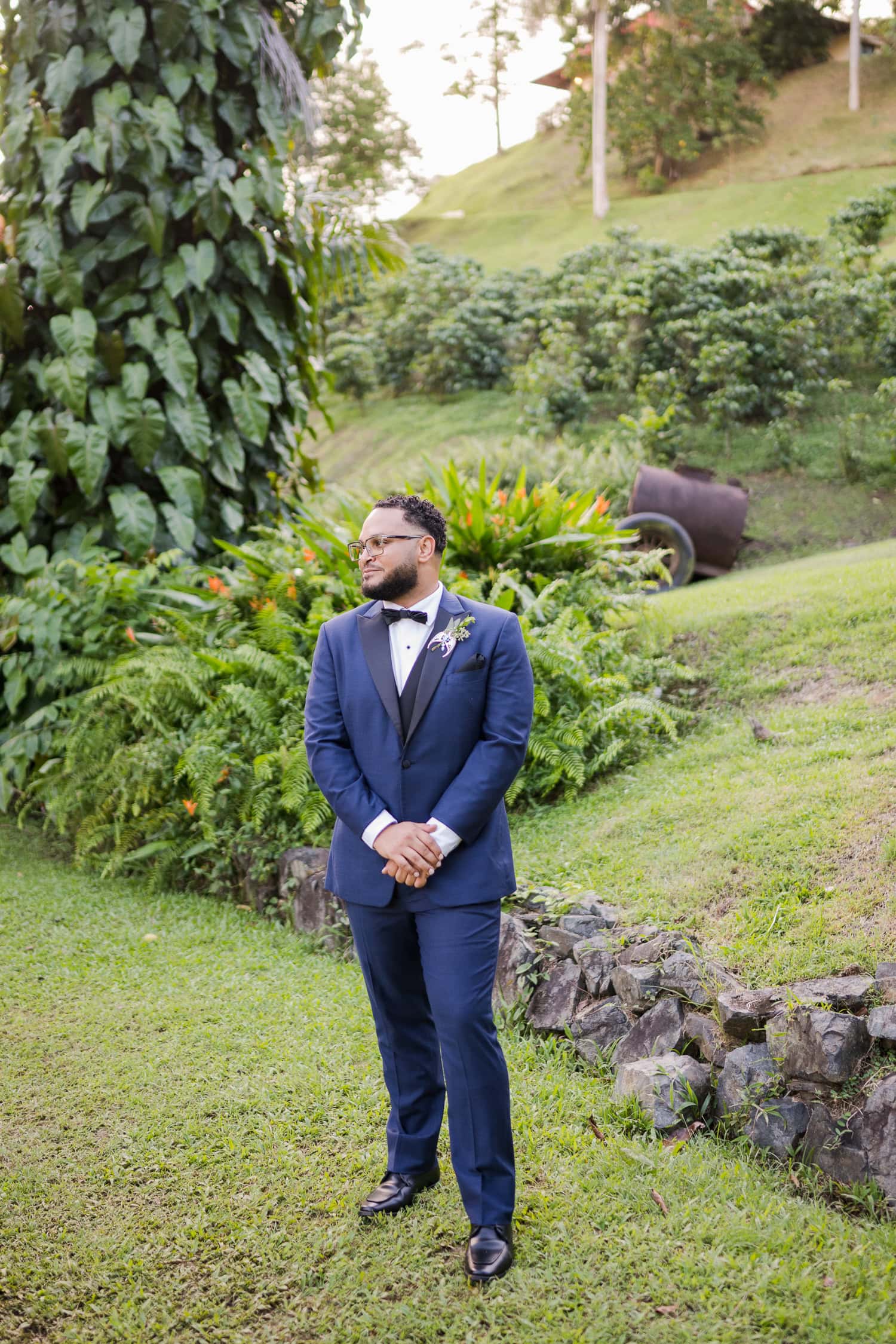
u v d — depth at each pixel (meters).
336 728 2.51
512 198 40.81
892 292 16.88
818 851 3.60
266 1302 2.28
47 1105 3.09
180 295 6.57
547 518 6.68
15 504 6.13
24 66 6.19
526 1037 3.44
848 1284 2.16
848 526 13.35
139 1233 2.51
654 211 31.34
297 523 6.88
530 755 5.25
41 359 6.46
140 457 6.24
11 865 5.37
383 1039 2.57
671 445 15.05
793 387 16.39
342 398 23.16
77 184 6.11
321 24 6.49
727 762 4.86
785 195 28.78
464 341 20.11
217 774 4.92
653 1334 2.08
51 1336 2.21
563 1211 2.50
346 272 7.62
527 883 4.04
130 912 4.71
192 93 6.24
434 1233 2.47
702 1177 2.56
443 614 2.46
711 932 3.34
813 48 39.22
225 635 5.74
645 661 6.12
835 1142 2.54
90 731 5.43
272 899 4.72
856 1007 2.76
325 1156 2.81
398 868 2.30
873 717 4.87
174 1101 3.08
